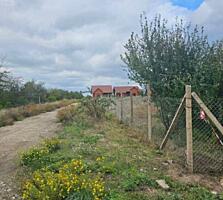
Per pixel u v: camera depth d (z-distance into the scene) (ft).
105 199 19.25
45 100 178.29
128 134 42.19
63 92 216.13
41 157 29.01
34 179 22.24
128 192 20.52
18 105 131.13
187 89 25.52
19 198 21.84
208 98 31.76
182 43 38.22
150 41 40.01
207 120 25.90
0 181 25.67
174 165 26.32
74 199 18.92
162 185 21.56
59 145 34.58
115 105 66.23
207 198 19.86
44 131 56.65
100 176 23.00
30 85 160.04
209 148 27.04
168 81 37.17
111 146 33.91
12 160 32.81
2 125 73.61
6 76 126.11
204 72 33.42
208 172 25.00
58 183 19.89
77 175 21.79
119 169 24.52
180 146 31.60
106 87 158.71
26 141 46.19
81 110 73.72
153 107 42.16
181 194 20.38
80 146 33.71
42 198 19.15
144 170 24.50
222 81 32.65
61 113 77.51
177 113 28.68
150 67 39.55
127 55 41.88
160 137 36.55
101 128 49.16
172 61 38.29
